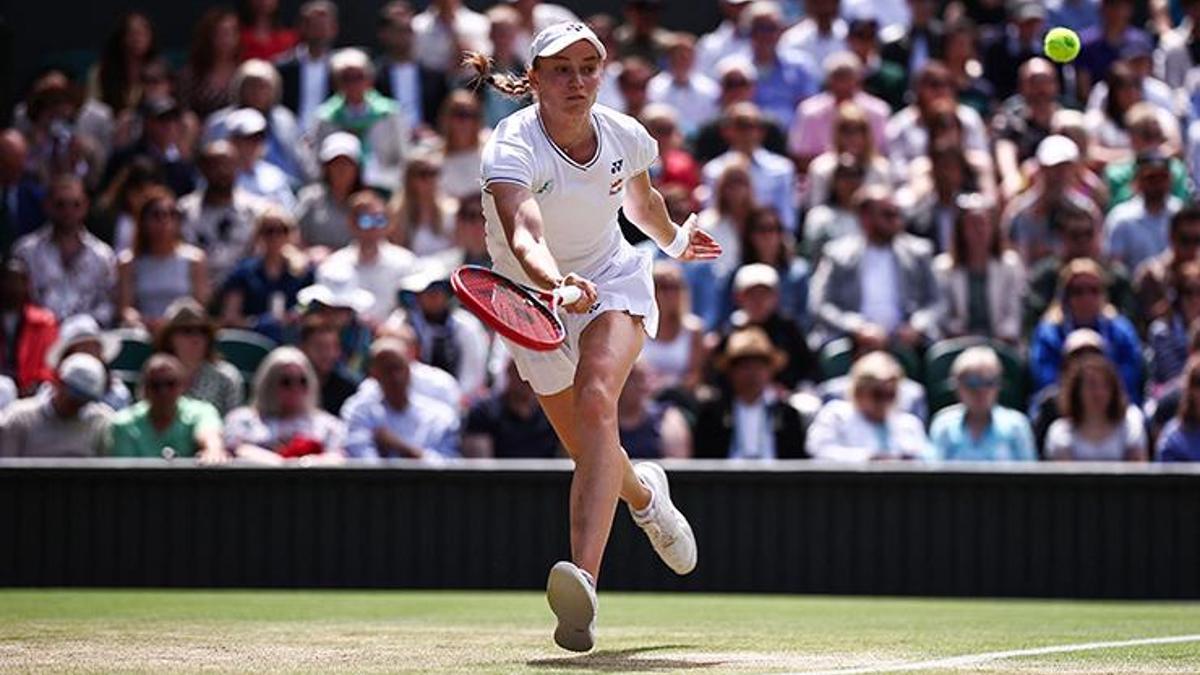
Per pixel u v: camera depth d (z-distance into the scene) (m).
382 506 16.98
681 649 9.37
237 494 17.02
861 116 23.17
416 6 29.17
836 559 16.83
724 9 27.30
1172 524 16.77
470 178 23.12
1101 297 20.12
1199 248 20.80
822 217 22.50
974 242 21.36
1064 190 22.45
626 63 24.64
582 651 8.50
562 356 9.36
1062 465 16.91
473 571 16.92
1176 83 26.20
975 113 24.45
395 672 7.96
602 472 8.70
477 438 18.59
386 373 18.36
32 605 14.08
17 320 20.48
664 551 10.15
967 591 16.80
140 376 20.00
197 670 8.12
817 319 21.47
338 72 24.23
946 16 28.45
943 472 16.81
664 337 20.05
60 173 24.03
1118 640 10.24
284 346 20.64
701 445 18.84
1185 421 18.12
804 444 18.94
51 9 29.19
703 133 24.28
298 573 16.98
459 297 8.29
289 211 22.92
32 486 17.02
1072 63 26.14
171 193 23.25
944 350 20.56
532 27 26.22
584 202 9.20
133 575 17.00
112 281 21.72
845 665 8.37
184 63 28.50
